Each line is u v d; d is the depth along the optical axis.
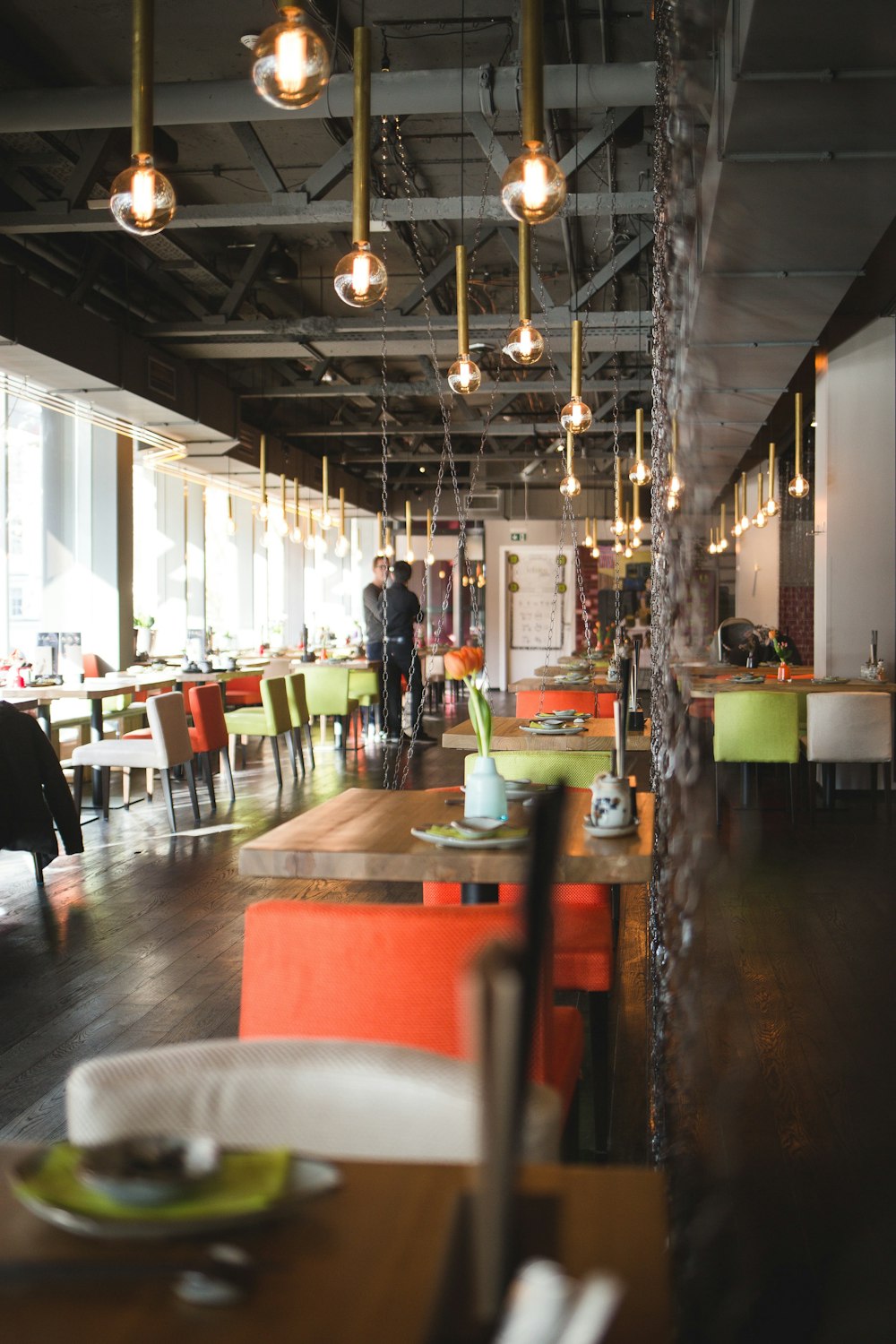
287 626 17.98
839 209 5.04
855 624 7.90
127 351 8.09
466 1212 0.67
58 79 6.22
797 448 8.57
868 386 7.80
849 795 7.75
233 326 8.34
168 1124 1.14
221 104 5.03
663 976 2.21
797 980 3.62
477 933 1.56
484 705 2.54
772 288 6.17
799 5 3.39
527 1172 0.91
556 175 3.15
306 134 6.78
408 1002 1.57
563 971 2.49
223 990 3.60
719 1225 1.98
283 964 1.61
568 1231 0.81
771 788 8.17
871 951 3.97
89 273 7.43
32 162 6.59
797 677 8.30
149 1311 0.70
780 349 7.52
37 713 7.38
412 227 7.82
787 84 3.90
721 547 13.81
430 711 13.77
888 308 7.60
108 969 3.83
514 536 18.86
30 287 6.76
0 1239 0.78
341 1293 0.72
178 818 6.84
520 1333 0.57
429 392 10.30
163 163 6.69
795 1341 1.66
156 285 9.01
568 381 10.28
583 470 18.11
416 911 1.59
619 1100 2.75
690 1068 2.53
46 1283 0.73
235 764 9.50
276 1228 0.80
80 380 7.71
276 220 6.11
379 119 6.55
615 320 8.02
